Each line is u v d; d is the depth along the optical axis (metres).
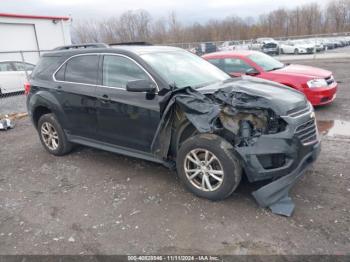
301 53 31.14
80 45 5.25
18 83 13.67
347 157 4.60
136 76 4.11
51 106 5.09
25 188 4.32
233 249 2.82
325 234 2.94
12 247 3.04
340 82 11.40
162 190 3.96
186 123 3.70
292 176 3.30
